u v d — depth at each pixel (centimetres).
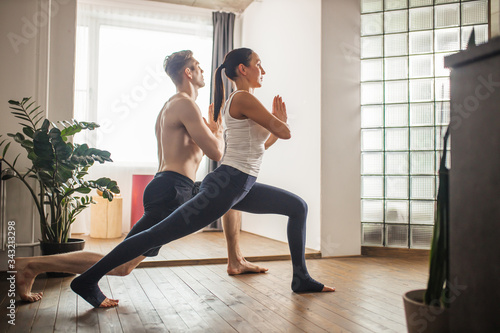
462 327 106
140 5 570
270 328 185
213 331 181
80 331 179
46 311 208
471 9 377
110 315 203
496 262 96
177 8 585
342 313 208
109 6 559
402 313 208
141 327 185
